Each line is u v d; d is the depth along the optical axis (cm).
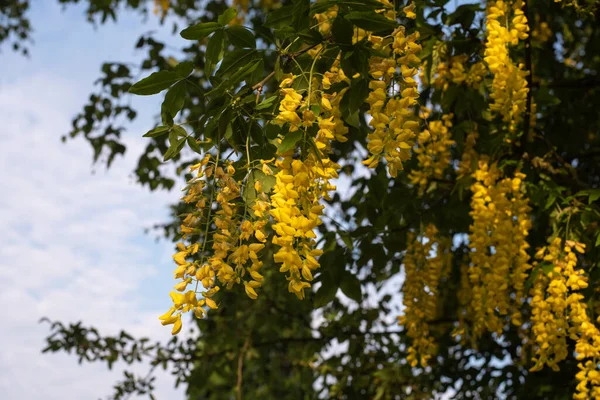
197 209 183
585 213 294
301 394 655
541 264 284
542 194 303
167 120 201
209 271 176
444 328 457
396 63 190
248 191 187
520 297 289
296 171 179
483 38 331
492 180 298
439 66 335
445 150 329
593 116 444
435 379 482
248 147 201
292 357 562
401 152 183
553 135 431
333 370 513
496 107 284
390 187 368
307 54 212
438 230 346
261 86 206
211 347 512
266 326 527
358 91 208
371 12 195
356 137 325
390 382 482
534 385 409
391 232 337
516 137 326
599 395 262
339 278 300
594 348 265
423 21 320
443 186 362
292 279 176
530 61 304
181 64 195
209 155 191
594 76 402
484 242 292
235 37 201
